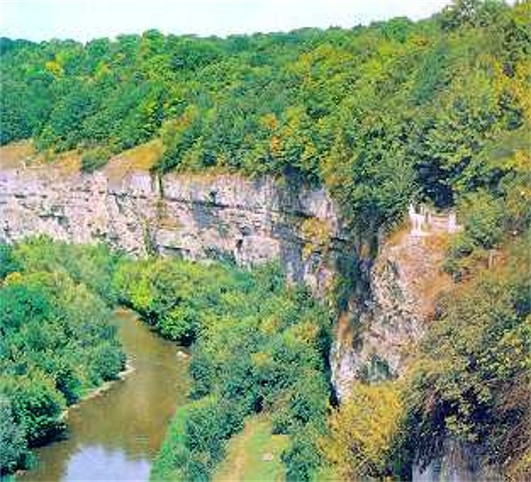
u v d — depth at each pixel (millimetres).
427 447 48094
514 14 70812
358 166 69188
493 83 64750
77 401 78562
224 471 63156
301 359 74188
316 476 55469
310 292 88125
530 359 43406
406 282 57500
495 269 49938
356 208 69625
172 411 76500
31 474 66250
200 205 111562
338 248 80312
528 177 54406
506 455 43344
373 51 99562
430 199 63469
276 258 98750
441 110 63375
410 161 64188
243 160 105938
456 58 70562
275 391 71500
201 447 66188
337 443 55625
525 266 46969
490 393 44188
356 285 70125
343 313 71375
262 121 103750
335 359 69688
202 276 99625
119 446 70625
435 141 62250
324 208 87062
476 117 62062
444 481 46594
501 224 54125
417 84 70938
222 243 109312
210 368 77562
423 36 90062
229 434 68125
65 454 69375
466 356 45094
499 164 58625
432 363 47344
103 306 91750
